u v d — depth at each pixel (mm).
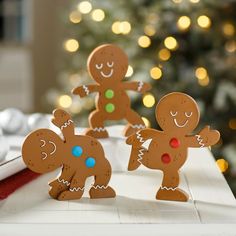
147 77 2213
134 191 1066
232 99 2213
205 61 2275
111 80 1197
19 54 3434
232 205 1016
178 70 2264
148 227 939
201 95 2250
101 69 1185
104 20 2389
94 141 1034
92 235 928
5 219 965
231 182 2164
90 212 990
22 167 1103
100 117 1220
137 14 2342
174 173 1033
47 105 3410
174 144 1034
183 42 2279
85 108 2375
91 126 1228
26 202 1024
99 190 1038
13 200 1031
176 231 934
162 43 2279
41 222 955
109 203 1021
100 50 1177
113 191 1042
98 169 1038
